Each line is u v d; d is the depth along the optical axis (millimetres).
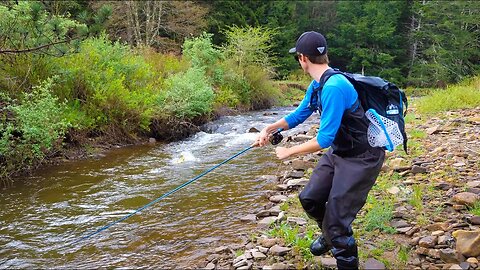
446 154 5738
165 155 7879
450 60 24250
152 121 9695
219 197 5270
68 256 3820
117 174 6523
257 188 5555
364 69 34094
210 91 11656
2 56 7609
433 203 4117
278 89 19094
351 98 2689
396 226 3705
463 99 10586
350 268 2838
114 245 4016
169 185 5887
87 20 7156
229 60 16359
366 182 2756
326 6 37875
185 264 3512
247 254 3418
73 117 8086
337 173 2805
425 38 29578
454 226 3510
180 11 22172
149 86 10406
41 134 6754
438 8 26406
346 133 2764
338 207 2729
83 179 6262
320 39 2797
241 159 7285
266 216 4477
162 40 21359
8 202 5285
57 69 8312
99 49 9930
